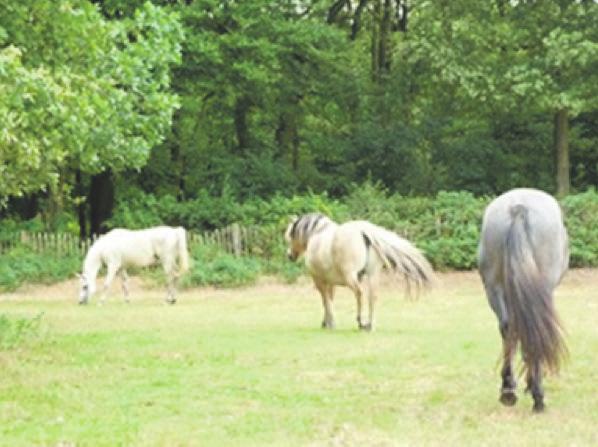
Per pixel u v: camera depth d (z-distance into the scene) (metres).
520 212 8.86
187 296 24.77
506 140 38.19
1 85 11.52
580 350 12.84
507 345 8.59
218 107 36.91
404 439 7.96
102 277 28.11
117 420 9.04
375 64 42.38
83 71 15.27
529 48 34.34
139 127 17.33
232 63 33.56
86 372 11.80
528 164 37.84
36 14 14.42
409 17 41.44
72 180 35.59
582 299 21.30
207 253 27.95
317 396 10.05
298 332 15.77
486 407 9.17
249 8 33.12
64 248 28.91
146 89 17.66
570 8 33.00
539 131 37.53
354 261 15.55
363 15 42.69
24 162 13.52
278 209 31.75
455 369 11.62
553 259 8.91
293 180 34.91
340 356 12.80
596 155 37.69
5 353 13.30
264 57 33.44
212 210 32.41
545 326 8.38
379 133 36.06
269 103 36.78
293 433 8.38
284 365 12.22
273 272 27.23
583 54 31.05
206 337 15.27
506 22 33.72
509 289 8.59
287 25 33.91
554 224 8.94
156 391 10.50
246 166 34.72
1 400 10.05
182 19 32.34
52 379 11.27
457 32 33.19
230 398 10.03
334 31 35.16
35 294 25.91
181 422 8.92
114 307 21.86
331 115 39.31
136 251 23.11
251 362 12.51
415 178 35.66
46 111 13.14
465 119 38.44
